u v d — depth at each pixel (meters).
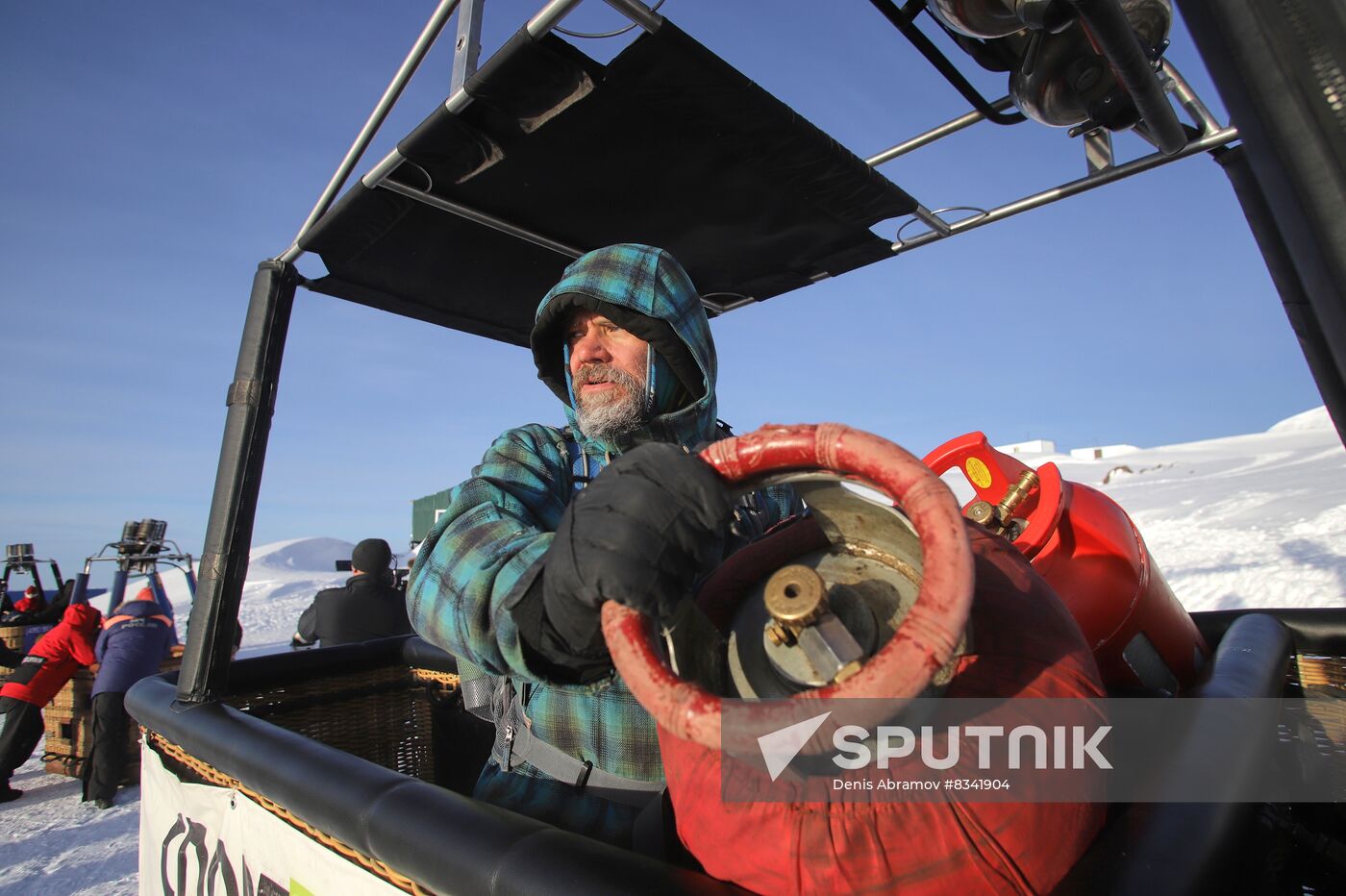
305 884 1.17
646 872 0.71
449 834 0.87
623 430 1.42
